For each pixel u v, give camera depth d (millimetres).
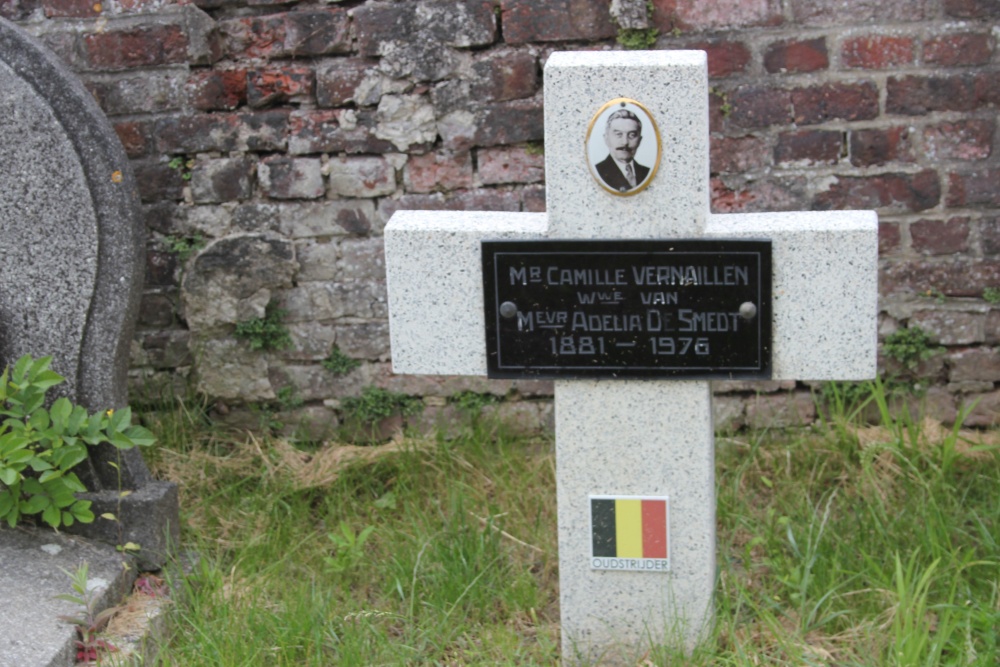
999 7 3170
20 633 2535
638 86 2320
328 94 3371
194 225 3482
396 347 2568
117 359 2938
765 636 2605
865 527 2906
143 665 2566
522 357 2516
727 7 3236
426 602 2771
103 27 3369
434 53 3316
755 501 3162
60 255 2875
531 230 2449
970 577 2723
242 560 2973
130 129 3430
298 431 3562
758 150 3322
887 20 3205
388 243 2492
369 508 3219
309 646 2604
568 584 2621
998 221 3305
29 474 2936
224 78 3391
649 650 2604
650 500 2537
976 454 3221
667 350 2451
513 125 3355
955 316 3373
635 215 2402
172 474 3365
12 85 2822
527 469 3311
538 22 3273
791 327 2410
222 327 3533
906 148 3281
